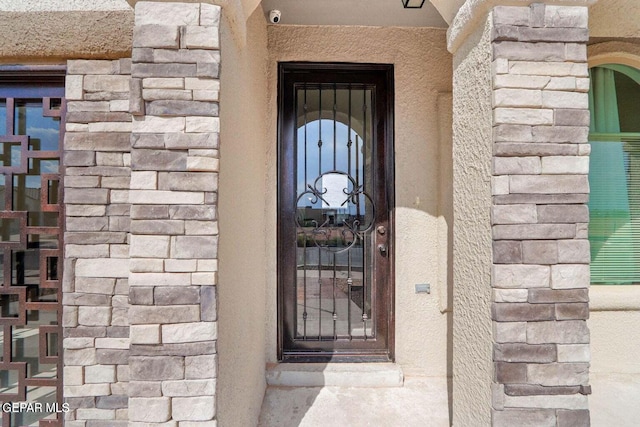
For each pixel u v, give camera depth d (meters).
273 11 2.43
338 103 2.78
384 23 2.62
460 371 1.59
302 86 2.76
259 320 2.25
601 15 1.97
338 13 2.49
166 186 1.23
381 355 2.72
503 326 1.27
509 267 1.28
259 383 2.22
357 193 2.76
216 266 1.24
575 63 1.30
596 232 2.51
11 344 1.80
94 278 1.70
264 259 2.53
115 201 1.71
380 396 2.37
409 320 2.64
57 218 1.83
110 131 1.72
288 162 2.75
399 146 2.67
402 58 2.67
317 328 2.75
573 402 1.27
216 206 1.24
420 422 2.11
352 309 2.76
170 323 1.22
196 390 1.22
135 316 1.21
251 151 2.00
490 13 1.32
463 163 1.57
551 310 1.28
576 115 1.30
